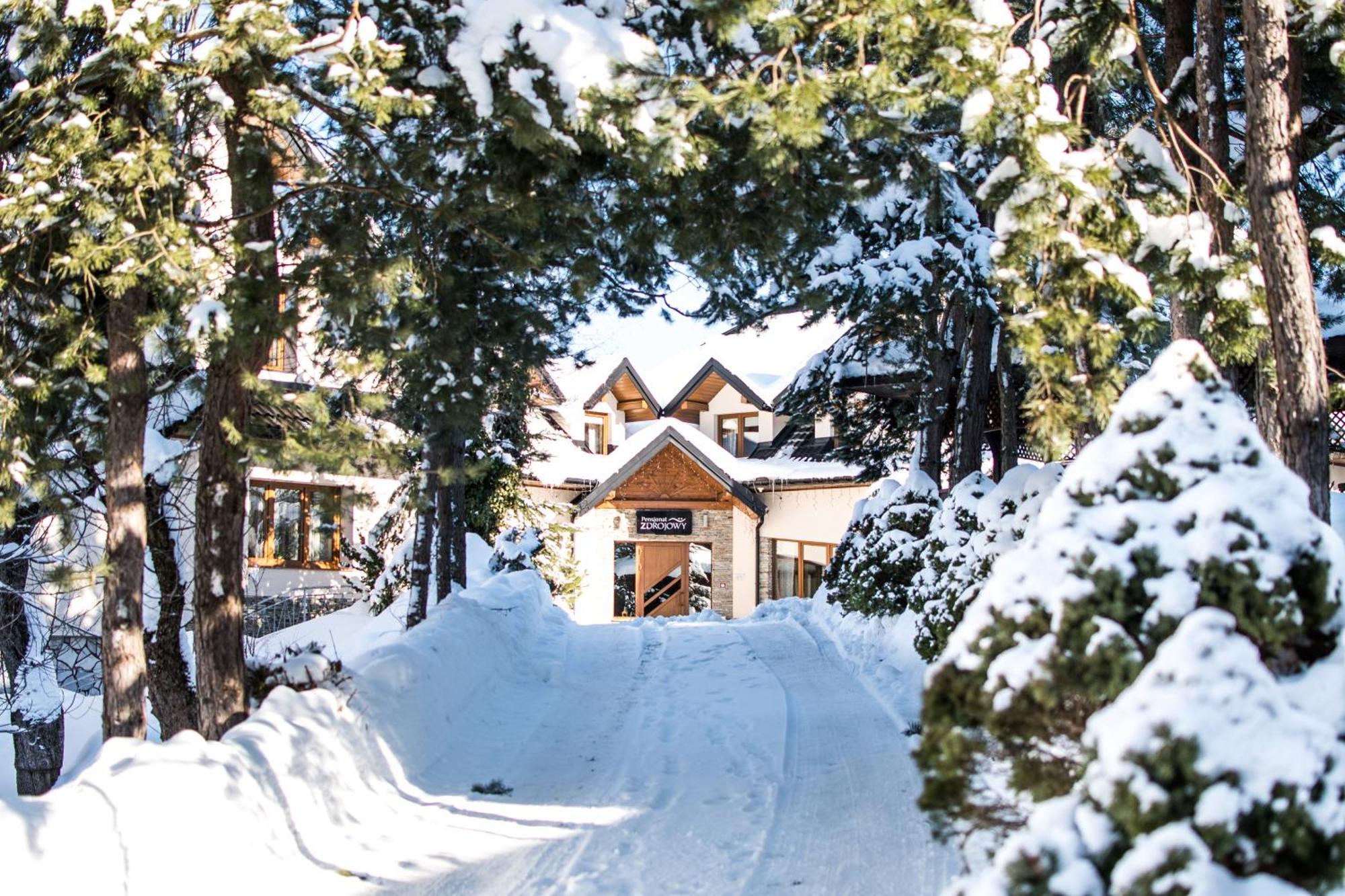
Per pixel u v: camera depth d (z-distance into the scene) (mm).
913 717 10172
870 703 11391
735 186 7523
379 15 6793
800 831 6922
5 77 7484
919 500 15469
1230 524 3477
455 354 8445
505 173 7008
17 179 6180
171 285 6266
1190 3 9289
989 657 3678
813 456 28500
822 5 6410
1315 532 3477
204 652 7469
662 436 27562
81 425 7988
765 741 9734
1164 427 3775
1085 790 3121
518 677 12844
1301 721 2957
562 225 7668
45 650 11438
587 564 27500
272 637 17672
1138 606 3484
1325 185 10750
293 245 7762
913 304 13031
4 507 7098
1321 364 6844
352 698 8164
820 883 5879
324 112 7250
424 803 7605
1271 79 7004
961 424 15688
